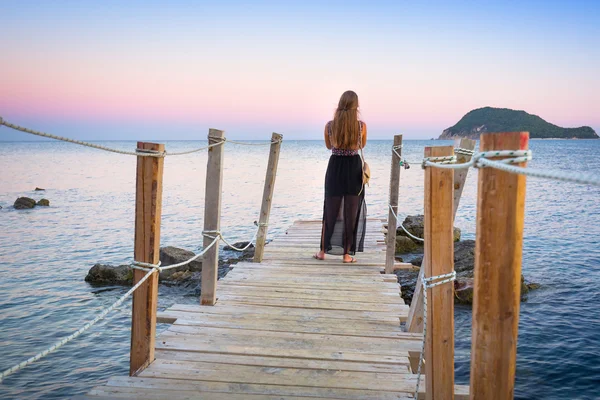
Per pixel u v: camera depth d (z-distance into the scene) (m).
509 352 1.85
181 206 22.55
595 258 11.59
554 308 8.21
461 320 7.76
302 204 23.48
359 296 5.45
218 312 4.87
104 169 53.84
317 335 4.27
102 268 10.35
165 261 10.73
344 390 3.26
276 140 6.86
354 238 6.93
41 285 10.07
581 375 5.87
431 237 2.57
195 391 3.23
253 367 3.61
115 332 7.55
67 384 5.89
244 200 24.97
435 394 2.63
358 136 6.43
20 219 19.25
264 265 6.92
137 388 3.25
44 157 86.75
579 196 25.72
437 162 2.54
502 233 1.82
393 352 3.89
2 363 6.41
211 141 4.94
